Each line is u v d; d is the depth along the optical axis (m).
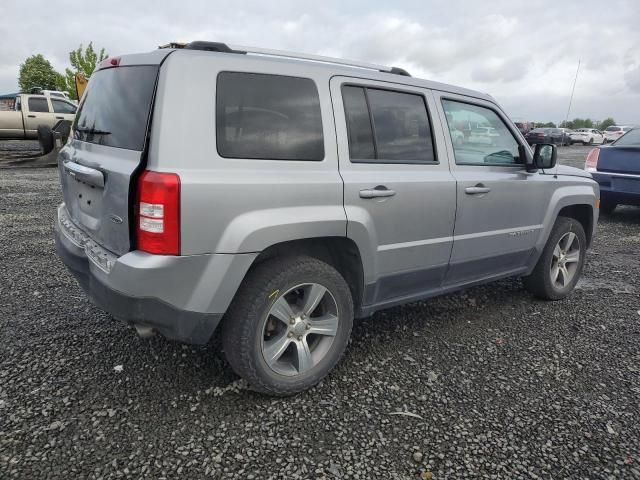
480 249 3.76
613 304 4.48
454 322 3.97
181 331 2.49
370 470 2.29
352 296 3.19
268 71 2.70
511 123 4.05
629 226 7.99
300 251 2.92
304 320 2.84
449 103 3.63
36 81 55.03
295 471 2.26
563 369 3.27
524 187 3.98
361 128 3.05
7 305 3.87
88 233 2.88
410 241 3.26
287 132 2.72
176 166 2.35
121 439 2.40
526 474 2.30
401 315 4.06
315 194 2.74
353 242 2.94
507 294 4.67
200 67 2.48
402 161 3.23
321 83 2.89
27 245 5.55
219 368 3.07
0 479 2.11
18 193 8.83
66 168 3.09
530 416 2.74
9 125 15.27
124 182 2.38
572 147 33.09
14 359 3.06
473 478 2.26
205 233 2.40
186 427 2.52
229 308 2.62
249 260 2.52
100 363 3.07
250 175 2.54
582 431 2.62
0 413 2.54
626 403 2.90
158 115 2.37
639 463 2.40
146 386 2.85
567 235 4.51
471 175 3.62
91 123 2.99
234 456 2.33
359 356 3.34
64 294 4.14
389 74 3.30
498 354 3.45
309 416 2.66
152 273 2.33
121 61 2.84
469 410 2.77
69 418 2.54
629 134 8.40
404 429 2.59
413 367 3.22
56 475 2.16
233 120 2.54
